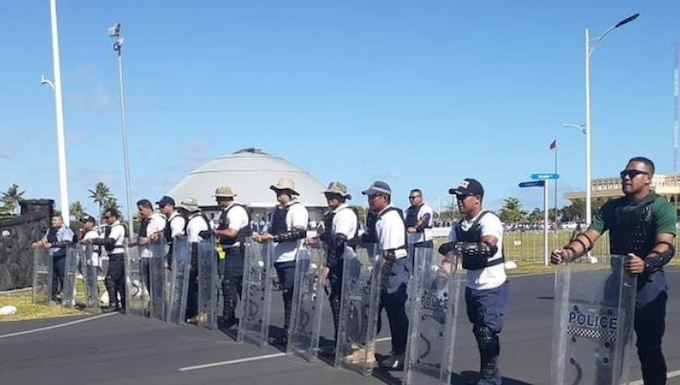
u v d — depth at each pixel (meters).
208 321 10.84
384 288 7.58
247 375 7.72
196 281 11.31
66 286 14.21
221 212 10.64
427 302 6.66
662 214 5.30
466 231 6.55
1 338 10.59
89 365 8.42
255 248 9.62
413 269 6.91
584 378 5.40
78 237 15.05
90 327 11.38
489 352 6.52
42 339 10.36
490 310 6.46
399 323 7.68
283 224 9.01
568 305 5.54
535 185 22.61
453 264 6.38
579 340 5.45
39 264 15.11
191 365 8.27
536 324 10.85
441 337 6.43
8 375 8.03
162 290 11.81
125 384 7.47
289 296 9.30
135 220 31.41
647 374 5.55
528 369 7.88
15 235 17.69
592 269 5.41
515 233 32.03
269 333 10.29
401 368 7.76
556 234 26.77
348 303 7.89
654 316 5.39
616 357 5.20
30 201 19.17
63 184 20.39
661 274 5.46
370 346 7.53
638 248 5.42
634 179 5.42
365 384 7.20
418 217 11.97
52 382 7.65
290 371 7.86
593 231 5.66
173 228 11.77
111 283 13.26
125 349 9.35
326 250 8.23
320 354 8.62
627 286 5.19
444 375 6.33
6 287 17.23
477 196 6.54
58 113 20.47
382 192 7.55
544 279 18.12
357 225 8.26
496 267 6.46
